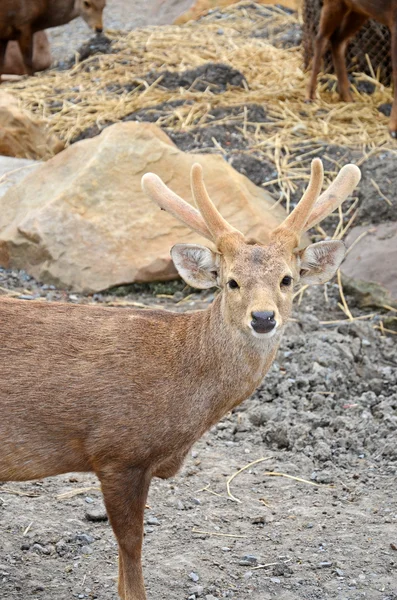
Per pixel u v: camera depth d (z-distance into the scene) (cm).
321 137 1783
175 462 823
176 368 788
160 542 934
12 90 2088
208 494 1030
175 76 2048
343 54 1906
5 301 809
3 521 952
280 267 773
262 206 1585
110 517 789
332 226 1603
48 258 1509
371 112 1869
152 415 776
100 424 771
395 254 1489
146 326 805
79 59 2280
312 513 991
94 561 898
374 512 996
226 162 1638
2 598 829
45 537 928
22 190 1636
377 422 1182
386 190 1594
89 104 1992
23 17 2381
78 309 812
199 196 818
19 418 769
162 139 1669
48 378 771
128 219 1538
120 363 780
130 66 2141
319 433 1146
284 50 2208
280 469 1085
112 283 1486
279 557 908
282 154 1747
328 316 1439
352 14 1844
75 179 1559
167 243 1520
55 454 784
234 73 2012
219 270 809
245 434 1163
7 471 784
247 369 790
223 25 2444
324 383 1247
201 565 893
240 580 873
